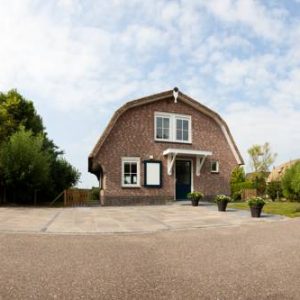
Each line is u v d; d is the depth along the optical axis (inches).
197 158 906.1
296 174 882.8
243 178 1339.8
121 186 830.5
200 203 834.8
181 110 916.6
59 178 986.1
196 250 303.7
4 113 1063.6
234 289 197.6
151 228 445.4
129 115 858.8
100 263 255.1
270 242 333.4
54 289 194.4
